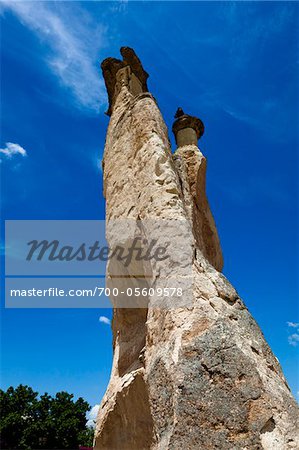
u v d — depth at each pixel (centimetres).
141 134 1145
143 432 832
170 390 661
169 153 1127
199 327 715
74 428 3266
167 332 753
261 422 580
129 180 1130
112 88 1547
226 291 800
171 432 610
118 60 1548
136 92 1462
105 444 962
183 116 1659
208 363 655
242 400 605
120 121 1302
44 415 3350
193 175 1417
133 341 1039
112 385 1017
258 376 631
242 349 668
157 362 718
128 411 884
